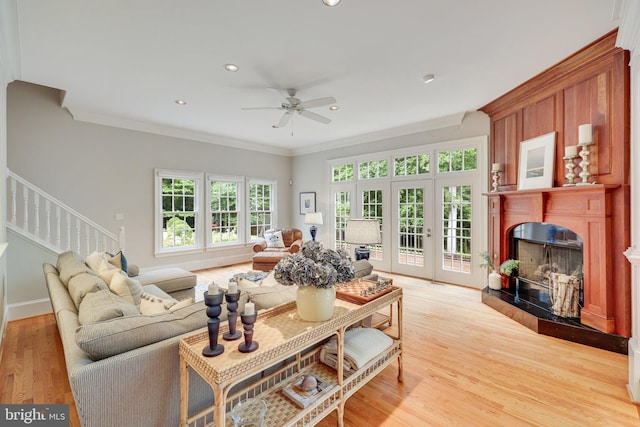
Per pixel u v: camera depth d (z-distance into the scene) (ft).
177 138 17.94
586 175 8.82
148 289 10.12
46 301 11.25
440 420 5.85
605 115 8.58
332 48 8.57
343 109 14.01
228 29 7.61
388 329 9.98
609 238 8.50
